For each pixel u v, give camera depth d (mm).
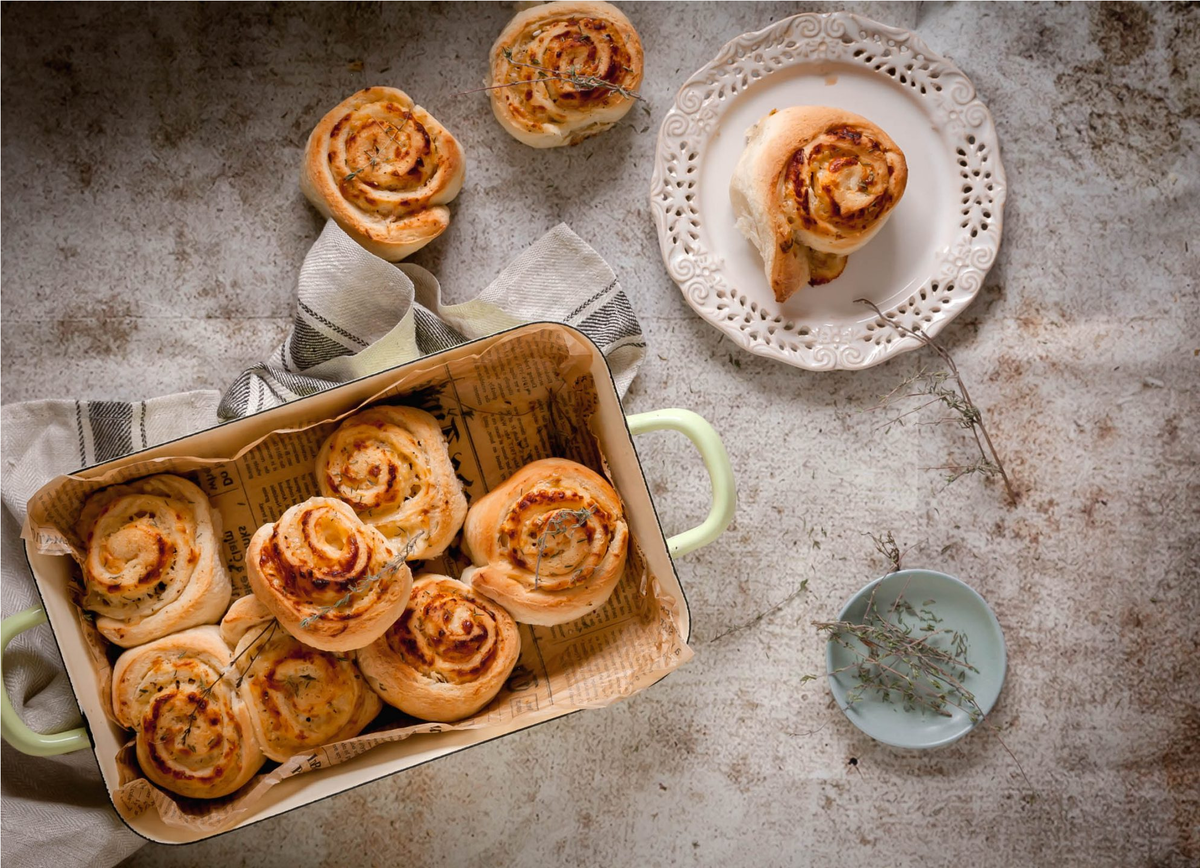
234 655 721
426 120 803
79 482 702
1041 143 845
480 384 750
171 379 826
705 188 830
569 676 757
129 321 826
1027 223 846
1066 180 844
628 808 825
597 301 814
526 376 750
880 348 820
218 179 832
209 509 735
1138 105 843
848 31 821
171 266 828
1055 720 836
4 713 687
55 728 743
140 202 828
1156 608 841
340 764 722
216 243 830
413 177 801
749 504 836
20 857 758
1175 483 842
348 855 815
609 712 828
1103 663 839
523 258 812
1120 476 843
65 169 828
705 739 830
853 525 836
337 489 730
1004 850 833
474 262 836
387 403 748
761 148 792
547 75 802
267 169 833
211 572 727
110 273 827
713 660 832
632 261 838
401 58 837
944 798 833
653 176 817
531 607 727
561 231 807
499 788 822
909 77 827
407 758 715
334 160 794
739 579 835
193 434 702
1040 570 840
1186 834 835
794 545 835
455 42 838
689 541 738
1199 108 841
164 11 833
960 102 824
